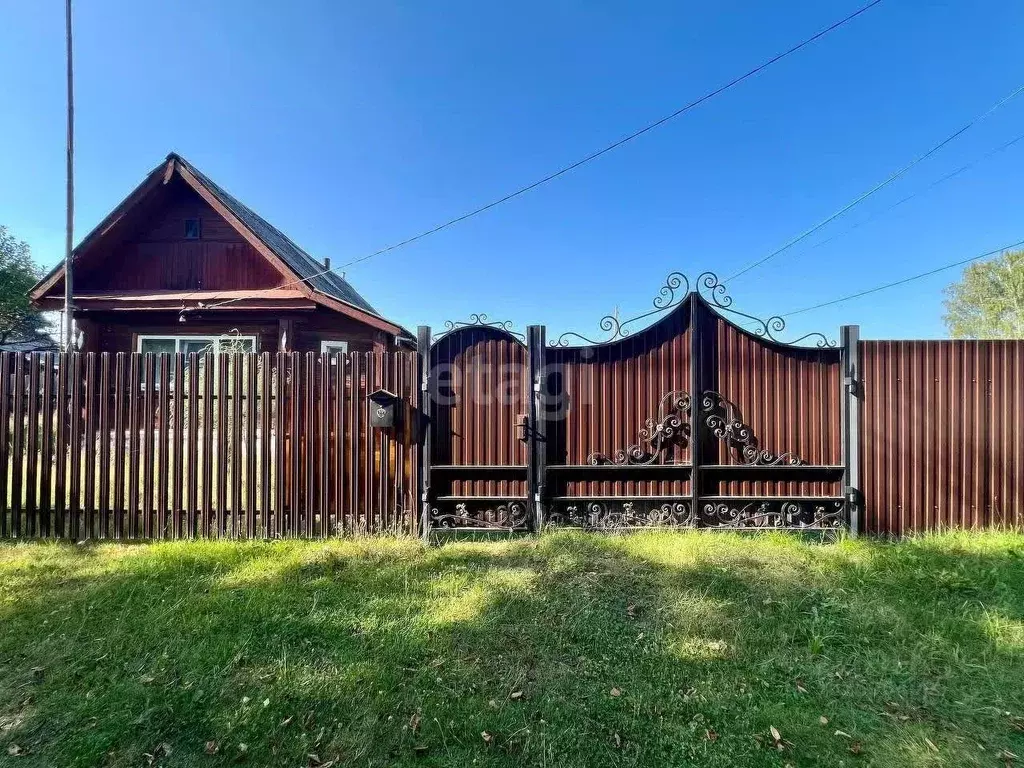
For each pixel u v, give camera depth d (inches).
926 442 165.6
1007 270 1026.1
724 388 171.3
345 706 81.2
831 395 168.7
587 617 110.2
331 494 168.6
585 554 144.5
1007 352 166.6
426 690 85.5
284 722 77.3
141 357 168.1
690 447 171.0
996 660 92.1
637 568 135.1
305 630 103.5
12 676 88.4
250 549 152.9
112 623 105.7
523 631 104.8
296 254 457.4
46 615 109.1
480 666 92.7
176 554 146.1
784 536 159.2
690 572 131.1
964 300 1112.8
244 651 95.6
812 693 84.7
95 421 167.0
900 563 135.4
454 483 171.6
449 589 125.0
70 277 330.3
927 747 72.2
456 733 75.8
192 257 371.6
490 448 171.8
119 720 77.3
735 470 169.6
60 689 85.2
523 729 76.5
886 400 166.6
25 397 167.2
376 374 170.1
